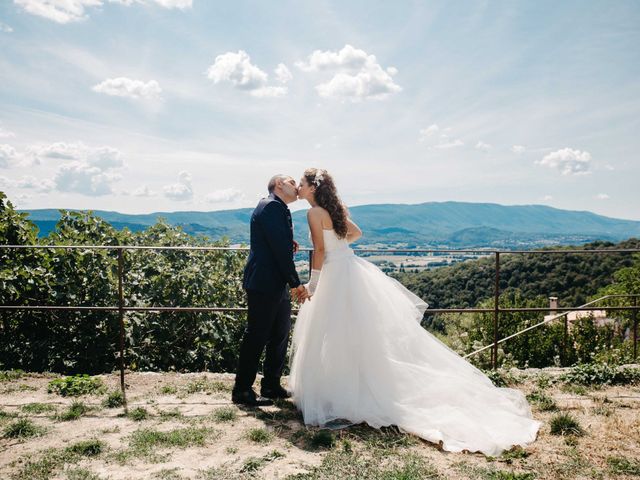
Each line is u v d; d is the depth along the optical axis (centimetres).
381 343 398
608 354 711
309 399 389
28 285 659
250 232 434
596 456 323
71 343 682
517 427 365
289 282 409
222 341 768
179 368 734
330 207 418
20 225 706
